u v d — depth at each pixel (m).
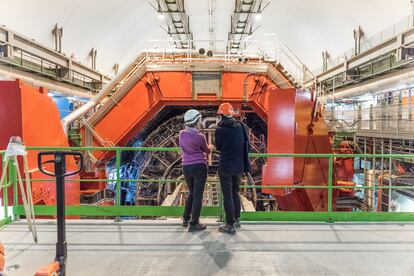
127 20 23.23
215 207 5.61
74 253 4.18
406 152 14.45
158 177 12.39
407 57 12.35
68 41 18.38
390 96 17.47
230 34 28.20
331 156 5.44
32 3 13.52
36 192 6.06
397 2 13.70
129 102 10.82
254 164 12.27
